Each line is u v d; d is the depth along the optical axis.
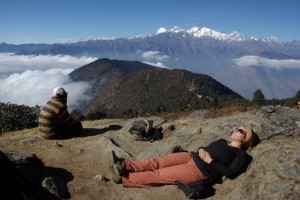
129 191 2.89
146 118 4.83
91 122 5.42
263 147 3.15
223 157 2.91
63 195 2.74
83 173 3.21
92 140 4.15
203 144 3.62
